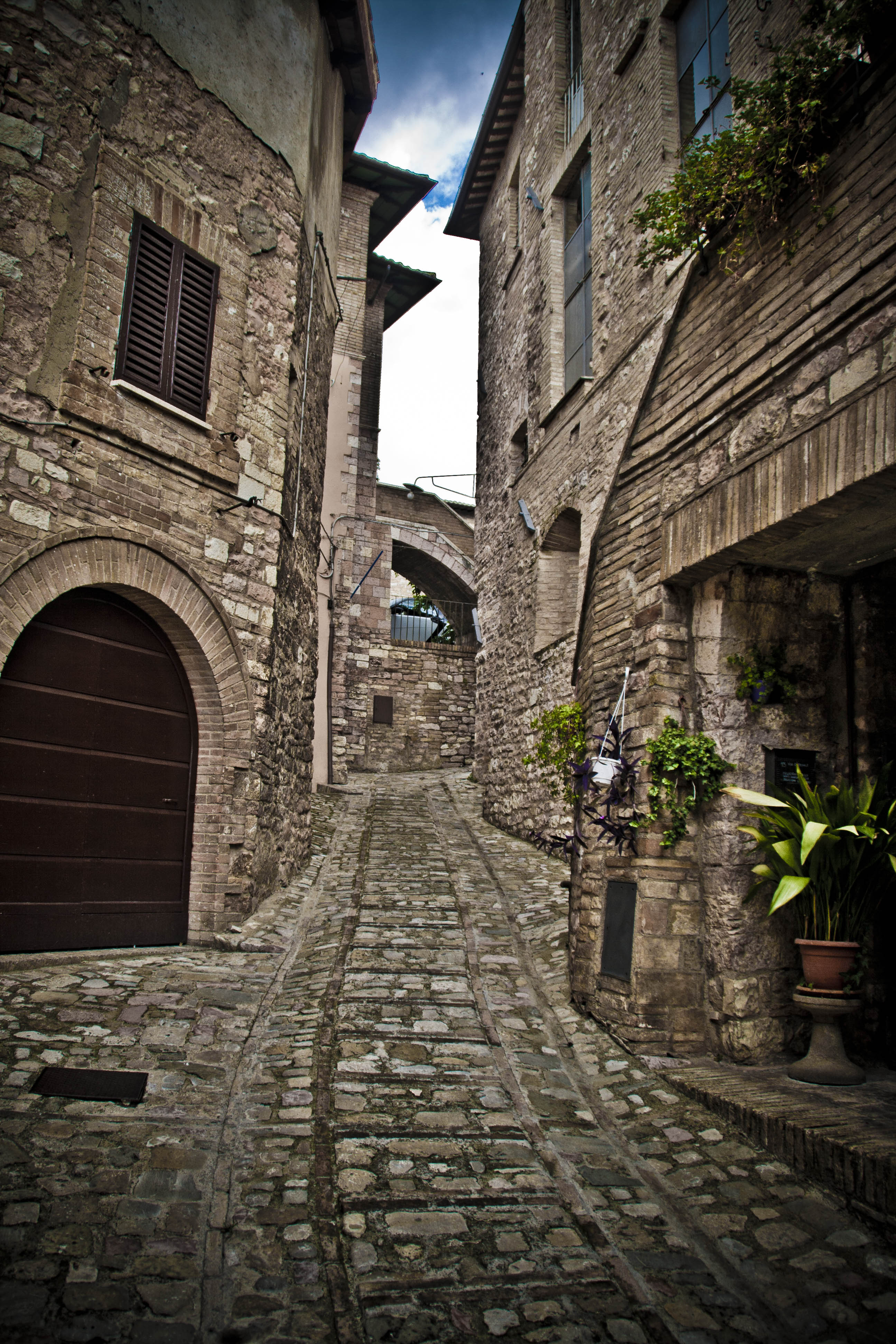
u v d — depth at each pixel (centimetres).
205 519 715
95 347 622
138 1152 360
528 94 1365
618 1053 499
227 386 743
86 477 614
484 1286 296
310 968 635
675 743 505
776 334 457
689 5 852
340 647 1873
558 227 1212
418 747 2041
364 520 2122
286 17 879
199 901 687
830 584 536
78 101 632
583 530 1040
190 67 739
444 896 851
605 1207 352
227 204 767
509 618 1348
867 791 443
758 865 481
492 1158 387
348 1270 299
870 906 446
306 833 986
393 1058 486
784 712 519
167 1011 514
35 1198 318
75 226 618
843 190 420
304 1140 388
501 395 1466
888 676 522
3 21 595
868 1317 280
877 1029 470
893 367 375
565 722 708
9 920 574
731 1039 479
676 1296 294
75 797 623
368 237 1914
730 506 479
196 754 714
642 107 909
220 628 716
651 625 543
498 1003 586
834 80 423
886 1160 325
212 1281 286
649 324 884
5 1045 437
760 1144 389
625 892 530
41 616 608
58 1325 256
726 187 471
